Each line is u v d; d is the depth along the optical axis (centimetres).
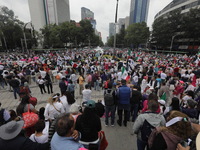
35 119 303
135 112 484
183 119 175
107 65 1352
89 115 218
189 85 671
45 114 358
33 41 5262
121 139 406
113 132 439
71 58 2298
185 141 172
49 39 5772
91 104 220
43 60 1781
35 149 180
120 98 427
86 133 217
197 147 124
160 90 579
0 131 175
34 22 8956
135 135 425
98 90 951
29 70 1098
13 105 720
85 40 8656
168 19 4797
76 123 225
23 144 175
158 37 5100
